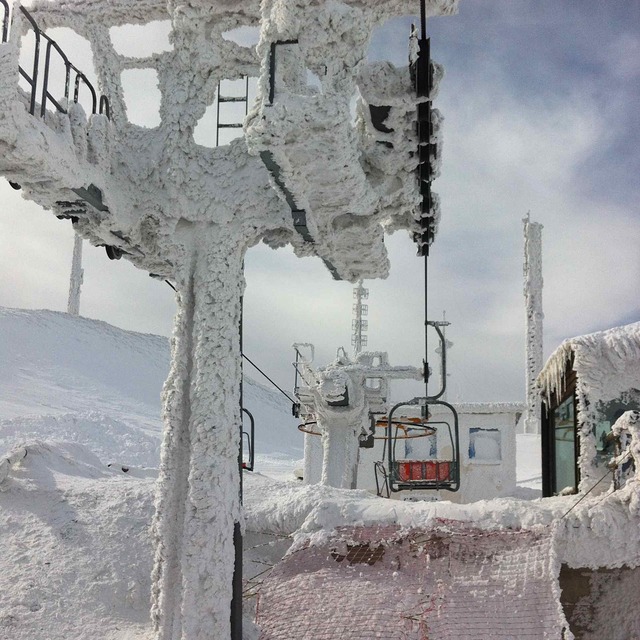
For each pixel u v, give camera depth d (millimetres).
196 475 5395
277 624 5391
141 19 6262
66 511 7793
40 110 5297
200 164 6051
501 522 5633
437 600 5246
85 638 6180
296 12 4805
